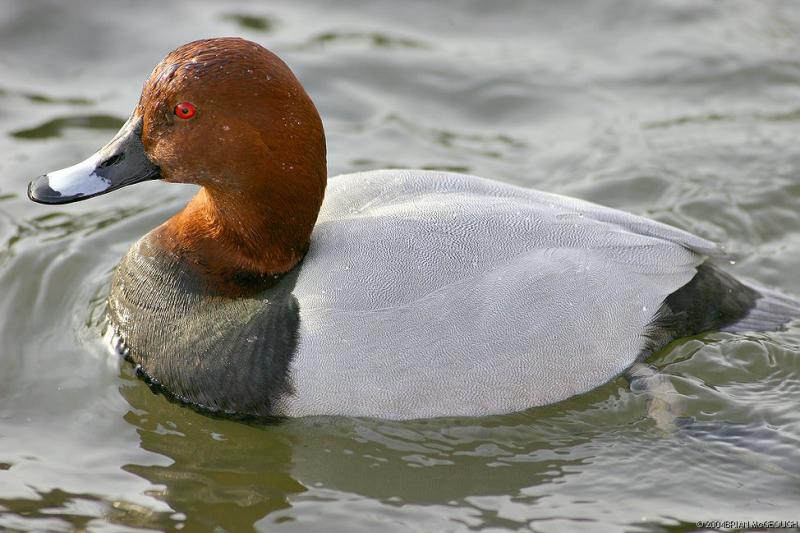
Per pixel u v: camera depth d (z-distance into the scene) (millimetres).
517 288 8195
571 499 7910
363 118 12930
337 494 7949
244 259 8453
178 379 8523
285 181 8164
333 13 14867
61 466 8141
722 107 13039
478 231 8383
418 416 8242
